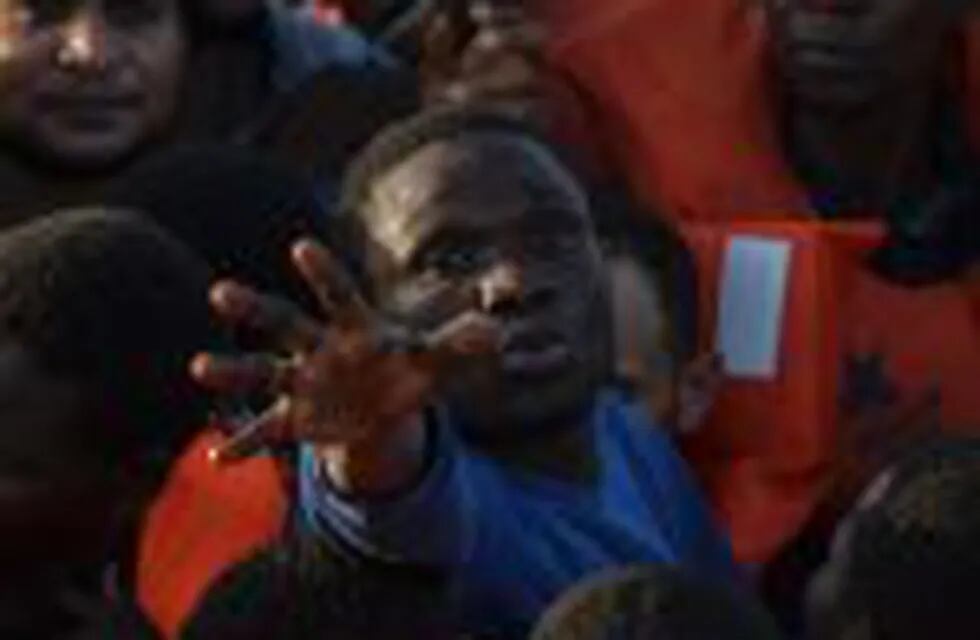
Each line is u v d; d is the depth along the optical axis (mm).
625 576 7203
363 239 8602
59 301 7383
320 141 11219
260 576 7152
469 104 9406
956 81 10914
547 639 7098
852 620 7285
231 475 7473
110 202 9062
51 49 10227
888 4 10672
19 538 7348
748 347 10664
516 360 8516
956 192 10914
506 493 8562
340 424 6598
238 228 8891
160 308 7520
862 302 10828
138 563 7473
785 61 10859
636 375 10500
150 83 10461
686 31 10992
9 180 10281
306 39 12242
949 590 7129
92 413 7359
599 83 11008
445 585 7133
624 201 10898
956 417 10789
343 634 7086
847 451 10672
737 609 7180
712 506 10609
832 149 10914
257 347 7582
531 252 8492
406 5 14195
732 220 10891
